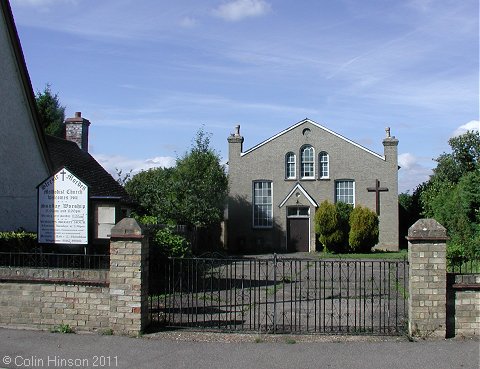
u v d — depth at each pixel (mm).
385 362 7957
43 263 11891
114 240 9586
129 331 9484
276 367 7773
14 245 13758
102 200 12289
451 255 16219
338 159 37406
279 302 13297
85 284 9750
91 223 12156
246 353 8430
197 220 30859
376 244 35344
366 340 9102
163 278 14086
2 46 17328
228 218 38062
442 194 31844
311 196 37438
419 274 9164
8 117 17531
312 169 37781
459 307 9258
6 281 10039
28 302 9969
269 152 38156
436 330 9109
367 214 33094
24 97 18422
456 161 48938
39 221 12102
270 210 38000
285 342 9031
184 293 14352
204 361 8047
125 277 9531
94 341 9078
